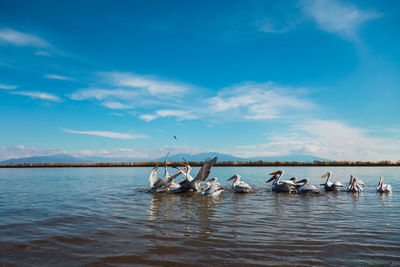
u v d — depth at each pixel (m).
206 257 5.90
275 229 8.09
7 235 7.52
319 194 16.69
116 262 5.68
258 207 12.02
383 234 7.52
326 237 7.26
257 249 6.35
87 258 5.88
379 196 15.73
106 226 8.47
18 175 34.81
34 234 7.60
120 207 11.88
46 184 22.23
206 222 9.02
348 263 5.57
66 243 6.84
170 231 7.89
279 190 17.95
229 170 46.12
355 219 9.46
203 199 14.66
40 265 5.55
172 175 18.47
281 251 6.22
